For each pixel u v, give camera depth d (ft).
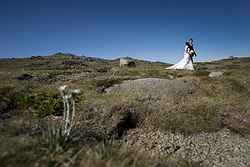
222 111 45.09
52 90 48.52
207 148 32.45
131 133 34.81
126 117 37.52
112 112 37.50
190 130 37.37
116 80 69.72
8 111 34.81
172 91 57.26
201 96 56.44
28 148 18.39
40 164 15.94
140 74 94.22
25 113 34.27
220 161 28.91
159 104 44.88
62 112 35.81
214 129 38.81
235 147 33.37
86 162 16.43
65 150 19.40
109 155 18.76
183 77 79.10
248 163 28.89
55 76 86.43
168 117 39.40
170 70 103.50
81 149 19.06
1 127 24.23
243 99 59.11
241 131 39.45
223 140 35.50
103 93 53.67
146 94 52.60
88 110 37.14
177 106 44.47
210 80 74.02
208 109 44.34
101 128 32.19
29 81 68.39
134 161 17.84
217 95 59.77
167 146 31.78
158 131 36.47
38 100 37.68
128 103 41.81
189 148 32.04
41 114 34.06
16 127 25.18
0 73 86.33
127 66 153.58
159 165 20.22
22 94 42.32
